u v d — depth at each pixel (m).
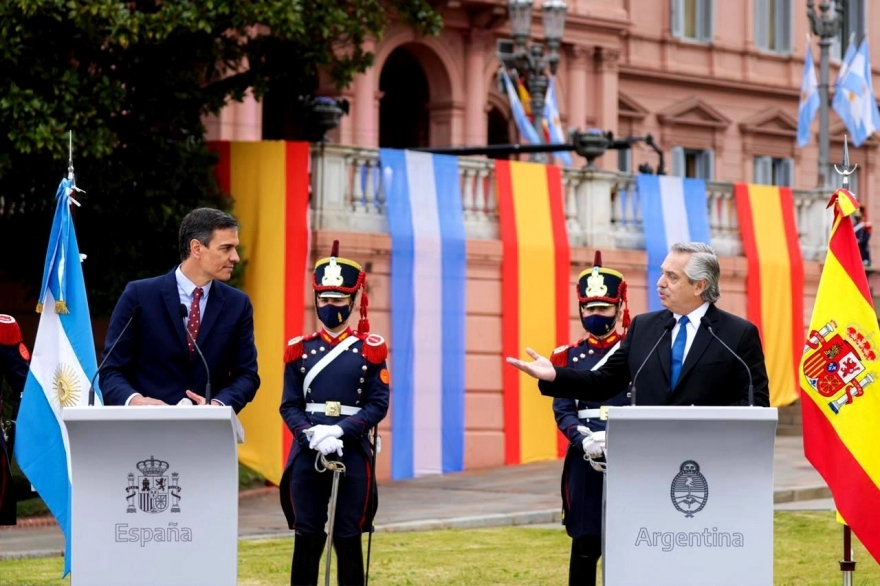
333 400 13.42
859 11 55.41
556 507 23.98
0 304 27.45
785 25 53.12
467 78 43.50
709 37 50.84
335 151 28.30
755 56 52.12
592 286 14.36
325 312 13.52
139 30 24.22
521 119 36.97
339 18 26.17
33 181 25.23
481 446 29.73
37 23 23.78
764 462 10.44
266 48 27.36
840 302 13.98
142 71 25.91
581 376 12.18
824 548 19.00
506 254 30.31
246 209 27.75
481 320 29.97
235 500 10.45
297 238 27.58
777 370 34.59
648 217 32.78
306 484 13.27
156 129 26.39
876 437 13.79
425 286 29.17
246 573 16.83
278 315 27.42
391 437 28.44
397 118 45.62
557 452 30.72
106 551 10.41
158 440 10.38
